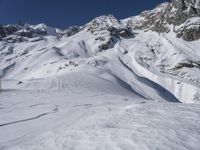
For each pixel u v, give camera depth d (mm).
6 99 35938
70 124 18297
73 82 77688
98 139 12281
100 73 119000
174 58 187000
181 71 167375
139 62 181000
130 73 140125
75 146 11750
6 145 14305
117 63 165000
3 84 77750
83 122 18078
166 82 135750
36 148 12188
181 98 118562
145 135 12219
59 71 146375
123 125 15172
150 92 108062
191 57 186875
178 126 14070
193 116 17031
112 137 12297
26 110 26953
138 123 15344
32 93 44500
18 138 15844
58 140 13062
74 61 154500
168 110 19516
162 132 12648
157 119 16250
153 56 198375
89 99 37438
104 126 15484
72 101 34844
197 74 160750
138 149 10492
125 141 11531
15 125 20047
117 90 75938
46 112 25531
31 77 162750
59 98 38125
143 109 20594
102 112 22000
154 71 163875
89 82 79000
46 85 72125
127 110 20703
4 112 25719
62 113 24500
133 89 105625
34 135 15977
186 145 10828
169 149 10367
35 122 20891
